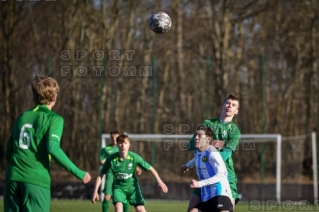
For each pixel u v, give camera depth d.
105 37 68.56
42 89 17.11
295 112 70.06
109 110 64.38
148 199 57.69
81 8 68.44
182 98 66.94
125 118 64.75
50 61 60.22
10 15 65.56
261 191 57.09
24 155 16.53
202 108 64.25
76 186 58.03
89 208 45.38
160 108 65.25
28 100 63.31
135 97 64.81
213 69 65.06
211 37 75.12
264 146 63.56
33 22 67.31
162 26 28.25
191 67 68.00
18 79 63.72
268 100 68.69
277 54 77.44
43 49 65.94
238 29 78.88
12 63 63.62
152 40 77.50
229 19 73.75
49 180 16.75
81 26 67.88
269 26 80.69
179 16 80.00
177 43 79.38
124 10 73.56
